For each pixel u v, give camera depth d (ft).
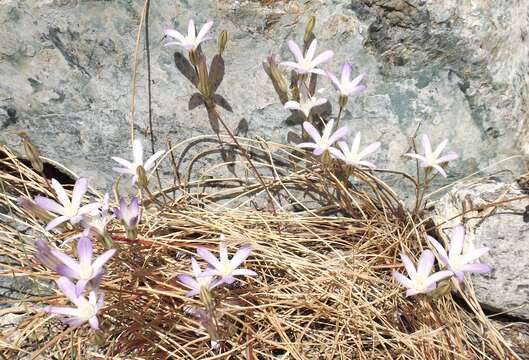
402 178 1.88
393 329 1.68
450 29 1.82
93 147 1.87
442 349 1.68
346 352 1.71
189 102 1.85
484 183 1.82
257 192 1.91
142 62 1.84
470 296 1.76
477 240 1.75
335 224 1.88
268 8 1.83
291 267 1.78
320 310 1.72
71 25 1.83
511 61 1.83
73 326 1.61
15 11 1.82
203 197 1.90
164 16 1.83
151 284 1.76
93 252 1.77
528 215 1.73
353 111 1.86
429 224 1.88
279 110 1.86
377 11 1.82
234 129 1.87
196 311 1.58
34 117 1.86
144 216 1.84
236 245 1.81
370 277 1.75
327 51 1.77
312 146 1.74
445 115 1.85
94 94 1.85
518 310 1.74
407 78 1.86
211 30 1.83
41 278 1.79
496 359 1.70
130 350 1.69
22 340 1.70
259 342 1.70
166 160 1.88
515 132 1.85
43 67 1.84
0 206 1.87
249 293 1.72
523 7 1.81
